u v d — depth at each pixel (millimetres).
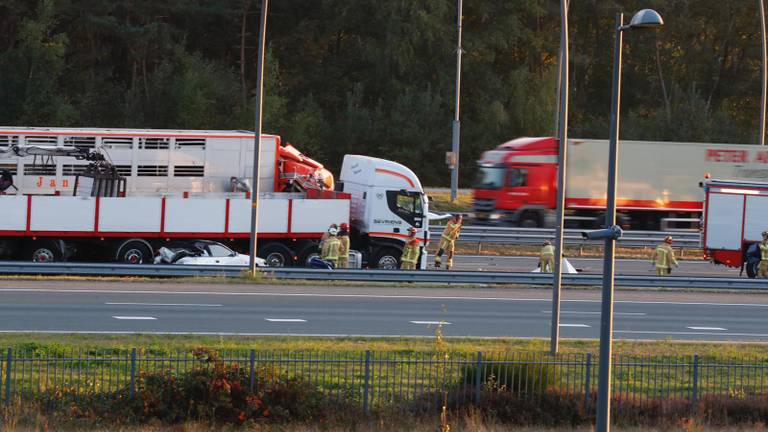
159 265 120312
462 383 70562
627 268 161750
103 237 131250
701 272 162000
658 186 197875
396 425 64000
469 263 159500
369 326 96062
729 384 78188
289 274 123938
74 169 143250
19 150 140750
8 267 115000
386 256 144500
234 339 84375
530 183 188000
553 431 66250
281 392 65188
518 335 95188
